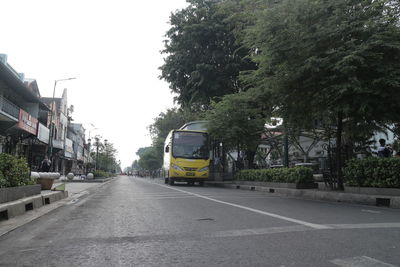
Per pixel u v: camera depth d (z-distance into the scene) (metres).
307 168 14.19
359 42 9.95
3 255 3.97
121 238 4.85
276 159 35.12
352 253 3.87
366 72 9.84
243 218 6.57
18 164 7.91
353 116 10.92
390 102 9.78
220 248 4.20
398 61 9.69
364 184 10.50
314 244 4.32
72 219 6.66
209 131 21.23
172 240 4.68
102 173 42.59
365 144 16.52
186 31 23.70
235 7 19.44
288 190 13.91
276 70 11.45
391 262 3.53
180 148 22.41
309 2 10.06
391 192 9.55
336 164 12.91
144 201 10.20
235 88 25.11
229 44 23.98
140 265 3.55
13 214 6.65
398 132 13.68
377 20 9.83
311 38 10.20
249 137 20.73
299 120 12.93
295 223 5.93
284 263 3.54
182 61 24.88
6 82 23.62
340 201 10.60
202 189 17.39
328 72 10.35
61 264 3.60
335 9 10.27
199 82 23.64
